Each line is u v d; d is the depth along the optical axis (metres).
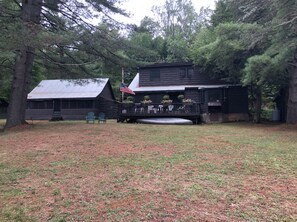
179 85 24.17
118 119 20.59
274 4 10.51
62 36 12.23
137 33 16.12
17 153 7.58
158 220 3.45
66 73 16.33
